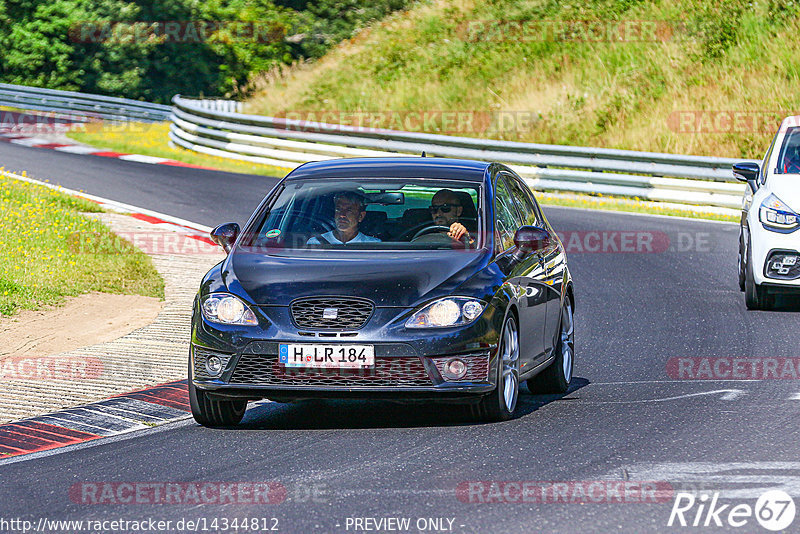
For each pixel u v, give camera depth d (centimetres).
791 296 4784
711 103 10638
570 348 3300
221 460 2427
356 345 2605
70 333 4044
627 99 11050
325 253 2884
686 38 11800
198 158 10669
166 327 4184
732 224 7262
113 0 16775
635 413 2820
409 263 2761
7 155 10344
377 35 14325
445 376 2612
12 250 5228
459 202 3008
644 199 8338
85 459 2478
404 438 2588
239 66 17325
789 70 10825
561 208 7950
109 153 10988
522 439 2547
